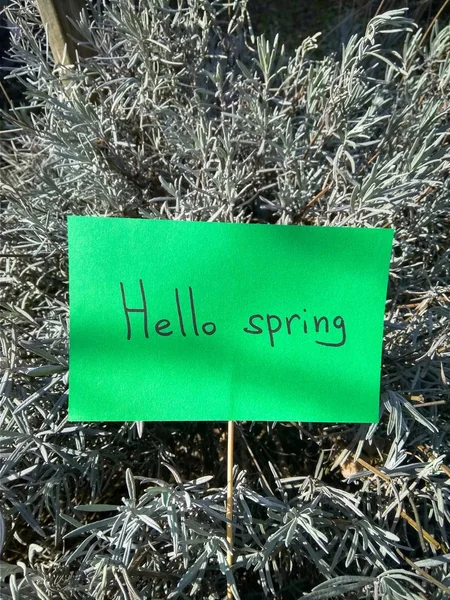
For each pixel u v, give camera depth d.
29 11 0.41
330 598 0.27
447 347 0.31
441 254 0.40
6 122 0.44
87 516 0.31
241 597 0.29
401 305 0.34
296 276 0.27
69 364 0.26
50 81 0.36
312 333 0.27
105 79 0.38
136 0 0.44
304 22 0.58
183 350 0.26
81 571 0.25
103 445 0.31
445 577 0.26
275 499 0.27
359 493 0.29
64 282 0.35
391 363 0.31
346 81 0.36
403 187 0.30
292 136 0.37
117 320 0.26
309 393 0.27
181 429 0.34
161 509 0.25
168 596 0.24
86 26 0.37
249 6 0.59
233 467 0.28
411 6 0.55
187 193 0.34
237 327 0.27
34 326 0.34
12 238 0.38
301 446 0.34
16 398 0.29
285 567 0.29
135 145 0.40
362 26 0.55
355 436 0.29
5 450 0.28
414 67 0.40
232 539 0.25
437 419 0.30
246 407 0.27
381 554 0.27
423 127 0.34
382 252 0.26
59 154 0.33
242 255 0.26
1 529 0.24
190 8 0.38
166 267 0.26
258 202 0.40
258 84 0.35
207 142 0.33
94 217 0.25
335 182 0.34
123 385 0.26
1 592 0.24
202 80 0.41
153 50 0.38
